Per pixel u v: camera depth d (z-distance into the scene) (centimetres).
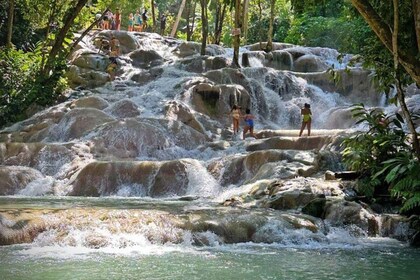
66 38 2366
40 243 809
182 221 881
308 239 884
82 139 1697
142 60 2616
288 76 2384
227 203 1153
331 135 1606
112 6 2411
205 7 2764
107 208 1055
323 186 1126
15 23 2783
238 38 2475
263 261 728
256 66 2667
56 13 2298
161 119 1805
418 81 888
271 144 1652
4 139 1805
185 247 820
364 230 962
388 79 1186
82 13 2389
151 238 834
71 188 1451
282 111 2248
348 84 2377
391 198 1080
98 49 2709
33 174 1477
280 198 1067
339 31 3319
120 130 1695
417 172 939
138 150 1680
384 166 1095
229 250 805
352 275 659
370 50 1176
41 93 2139
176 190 1438
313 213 1011
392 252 820
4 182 1428
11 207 1066
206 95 2127
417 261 752
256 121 2173
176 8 4706
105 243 803
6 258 713
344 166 1380
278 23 3856
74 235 816
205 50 2778
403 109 950
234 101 2123
